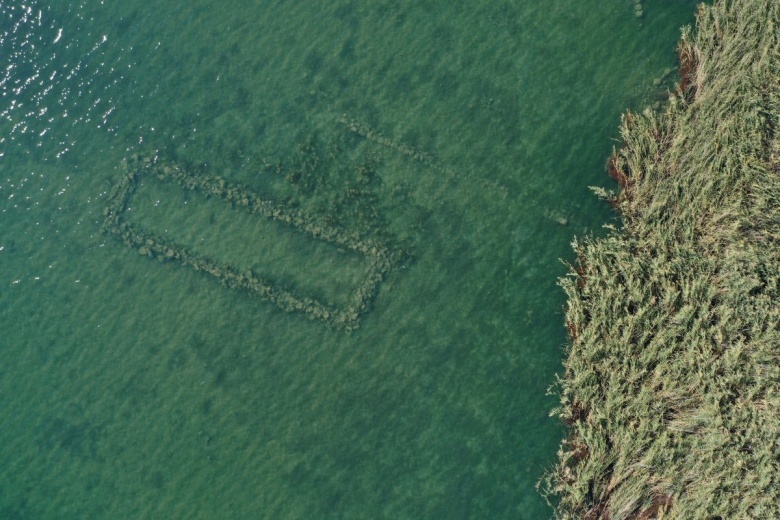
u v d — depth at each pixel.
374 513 12.41
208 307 12.96
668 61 12.30
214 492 12.77
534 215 12.38
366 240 12.61
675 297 10.99
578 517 11.47
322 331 12.67
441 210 12.58
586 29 12.58
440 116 12.73
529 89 12.61
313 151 12.91
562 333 12.12
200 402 12.90
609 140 12.31
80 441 13.12
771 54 11.16
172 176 13.14
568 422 11.84
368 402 12.52
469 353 12.36
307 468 12.58
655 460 10.96
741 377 10.72
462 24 12.86
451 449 12.29
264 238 12.87
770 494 10.38
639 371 11.12
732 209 11.00
